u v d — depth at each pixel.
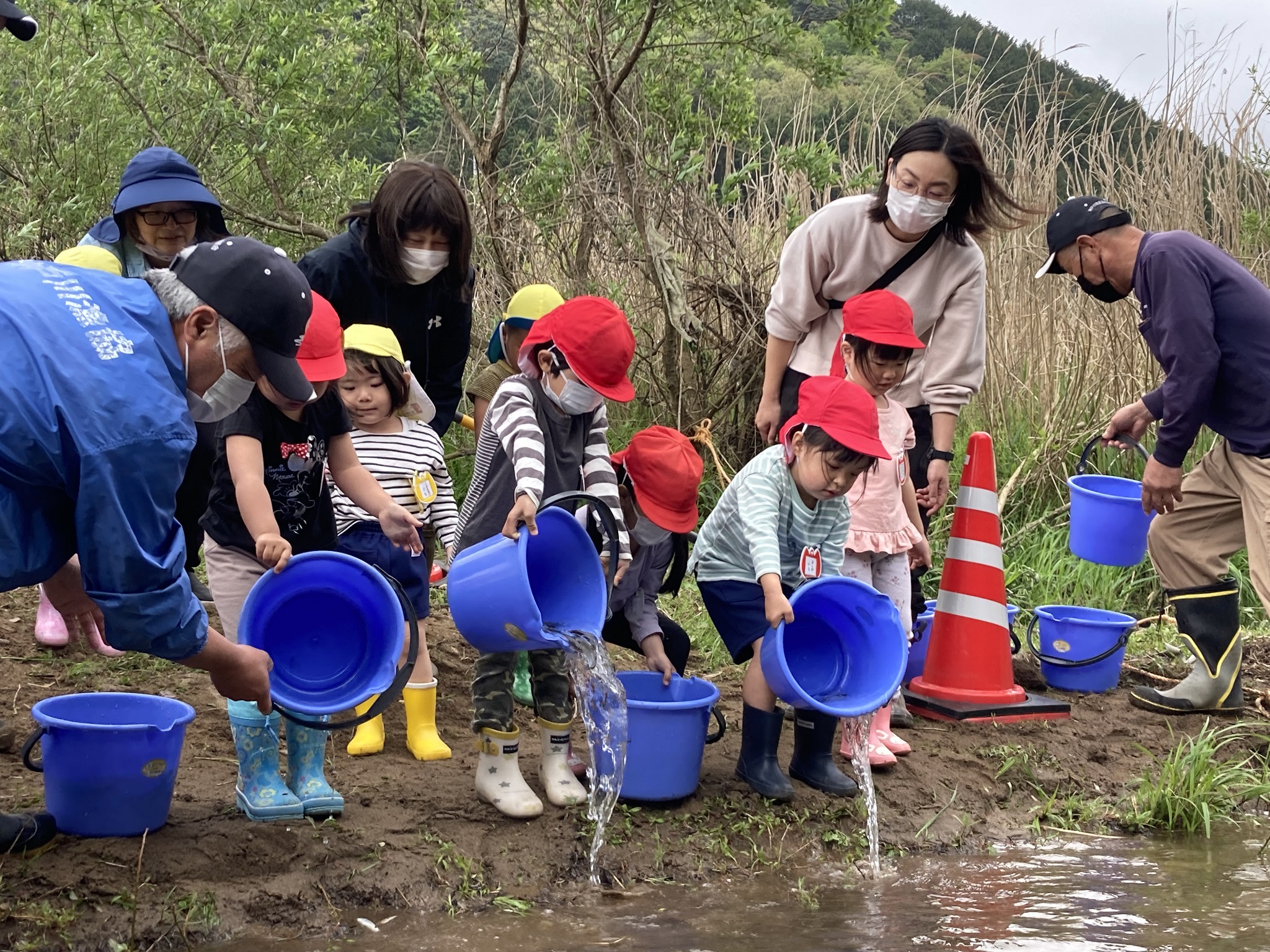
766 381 5.07
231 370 2.66
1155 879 3.75
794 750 4.26
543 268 8.09
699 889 3.52
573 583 3.73
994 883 3.68
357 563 3.39
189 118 8.09
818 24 8.16
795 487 4.02
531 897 3.38
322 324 3.55
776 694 3.86
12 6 3.12
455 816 3.66
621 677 4.14
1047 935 3.27
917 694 5.10
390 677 3.29
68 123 7.56
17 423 2.43
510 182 8.03
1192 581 5.23
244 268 2.61
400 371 4.21
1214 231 8.10
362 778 3.90
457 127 7.94
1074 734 4.88
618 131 7.62
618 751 3.62
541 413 3.77
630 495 3.99
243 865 3.26
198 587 5.39
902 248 4.72
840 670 4.08
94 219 7.38
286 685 3.28
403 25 8.20
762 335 7.54
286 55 8.31
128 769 3.20
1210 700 5.19
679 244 7.75
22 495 2.57
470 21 8.50
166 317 2.64
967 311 4.80
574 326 3.69
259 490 3.33
